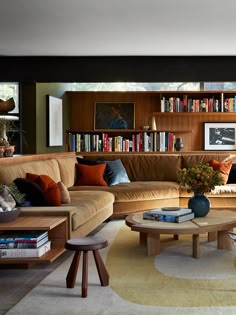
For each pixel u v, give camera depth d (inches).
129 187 249.1
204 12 185.6
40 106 288.7
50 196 172.1
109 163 272.7
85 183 260.4
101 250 179.3
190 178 181.8
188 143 331.9
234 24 203.0
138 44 243.1
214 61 273.3
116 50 259.1
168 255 171.3
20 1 172.2
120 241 195.3
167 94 329.4
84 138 325.4
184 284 136.3
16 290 132.1
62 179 245.6
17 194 163.6
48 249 148.2
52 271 150.8
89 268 154.1
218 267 154.6
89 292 129.4
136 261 162.9
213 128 329.7
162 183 264.8
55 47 251.4
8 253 139.9
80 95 335.6
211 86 335.0
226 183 267.1
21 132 283.0
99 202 203.0
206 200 182.5
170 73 274.8
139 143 323.0
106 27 208.2
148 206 249.0
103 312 114.0
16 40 234.2
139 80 275.9
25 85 282.7
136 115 333.1
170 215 171.0
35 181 177.3
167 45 244.8
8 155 203.9
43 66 277.6
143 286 134.6
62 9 182.2
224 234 178.7
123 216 254.7
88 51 261.9
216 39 230.7
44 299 123.8
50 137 299.9
